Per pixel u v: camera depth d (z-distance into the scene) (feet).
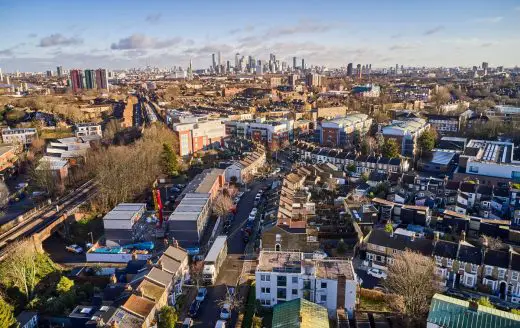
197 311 271.49
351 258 328.08
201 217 381.81
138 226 388.16
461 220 372.38
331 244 356.59
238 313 268.82
